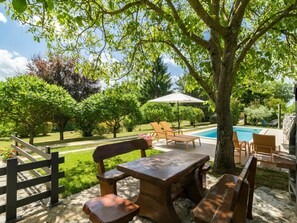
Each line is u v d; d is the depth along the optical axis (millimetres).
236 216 1672
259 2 4723
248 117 20375
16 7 1568
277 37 4676
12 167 2641
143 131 14016
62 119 9984
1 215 2777
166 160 2787
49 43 4738
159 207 2430
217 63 4297
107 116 10516
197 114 18188
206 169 3213
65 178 4027
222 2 4887
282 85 23219
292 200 2984
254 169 2420
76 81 17922
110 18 5191
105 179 2688
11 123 7781
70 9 3791
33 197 2834
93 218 1729
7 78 7371
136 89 5914
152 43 5371
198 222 1696
